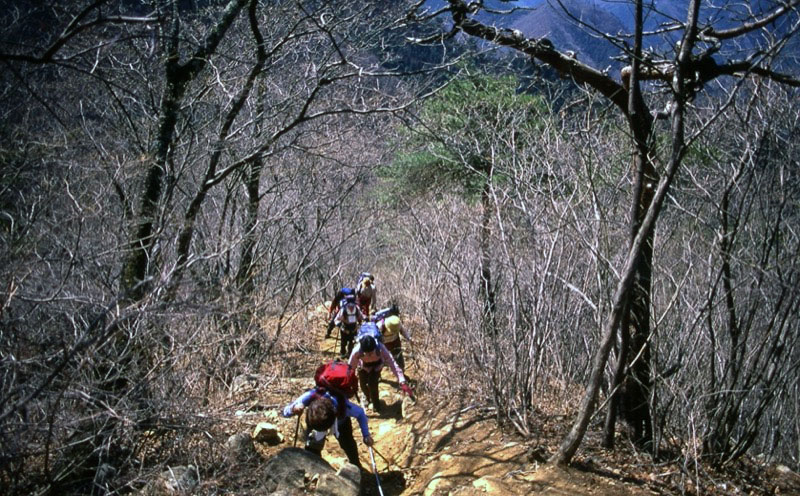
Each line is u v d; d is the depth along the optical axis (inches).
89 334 150.5
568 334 293.7
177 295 177.3
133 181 229.0
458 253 345.4
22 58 149.3
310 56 325.1
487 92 329.7
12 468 167.8
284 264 365.7
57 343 161.2
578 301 285.1
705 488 200.5
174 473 185.0
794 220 240.5
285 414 228.1
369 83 312.3
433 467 227.0
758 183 221.9
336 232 447.5
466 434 246.8
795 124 222.5
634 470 206.5
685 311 259.1
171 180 231.0
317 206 383.9
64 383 152.6
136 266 203.5
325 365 232.5
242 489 195.3
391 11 279.7
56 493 166.7
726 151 241.3
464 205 442.9
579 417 199.5
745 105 236.5
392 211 512.1
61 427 155.9
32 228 174.1
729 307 216.4
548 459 208.4
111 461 181.3
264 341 280.4
